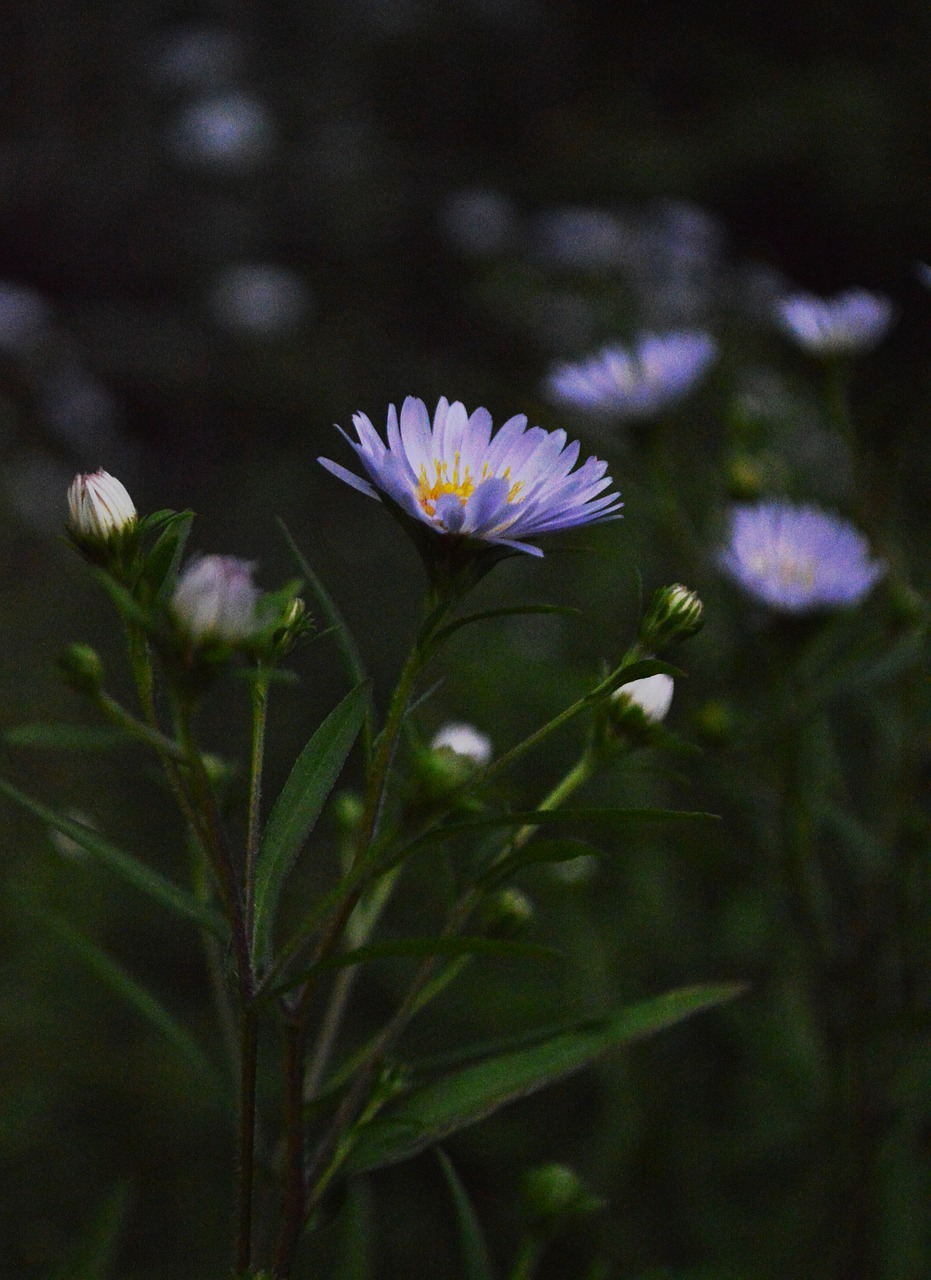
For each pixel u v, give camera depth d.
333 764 0.37
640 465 0.56
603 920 0.61
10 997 0.67
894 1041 0.50
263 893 0.37
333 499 1.35
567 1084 0.64
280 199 2.13
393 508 0.37
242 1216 0.37
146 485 1.62
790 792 0.49
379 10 2.42
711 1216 0.57
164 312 2.00
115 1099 0.67
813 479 0.64
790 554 0.49
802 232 2.04
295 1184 0.37
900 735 0.52
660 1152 0.58
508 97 2.42
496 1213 0.63
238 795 0.40
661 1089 0.59
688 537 0.54
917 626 0.50
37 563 1.21
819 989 0.50
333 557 1.21
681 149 2.10
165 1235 0.64
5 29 2.36
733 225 2.07
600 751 0.40
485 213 1.74
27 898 0.40
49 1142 0.65
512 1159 0.63
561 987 0.59
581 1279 0.59
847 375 0.55
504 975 0.61
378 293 1.99
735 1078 0.59
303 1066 0.37
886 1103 0.50
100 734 0.39
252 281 1.75
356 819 0.41
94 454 1.60
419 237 2.04
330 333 1.86
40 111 2.39
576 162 2.15
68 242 2.09
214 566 0.36
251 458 1.62
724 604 0.53
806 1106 0.54
